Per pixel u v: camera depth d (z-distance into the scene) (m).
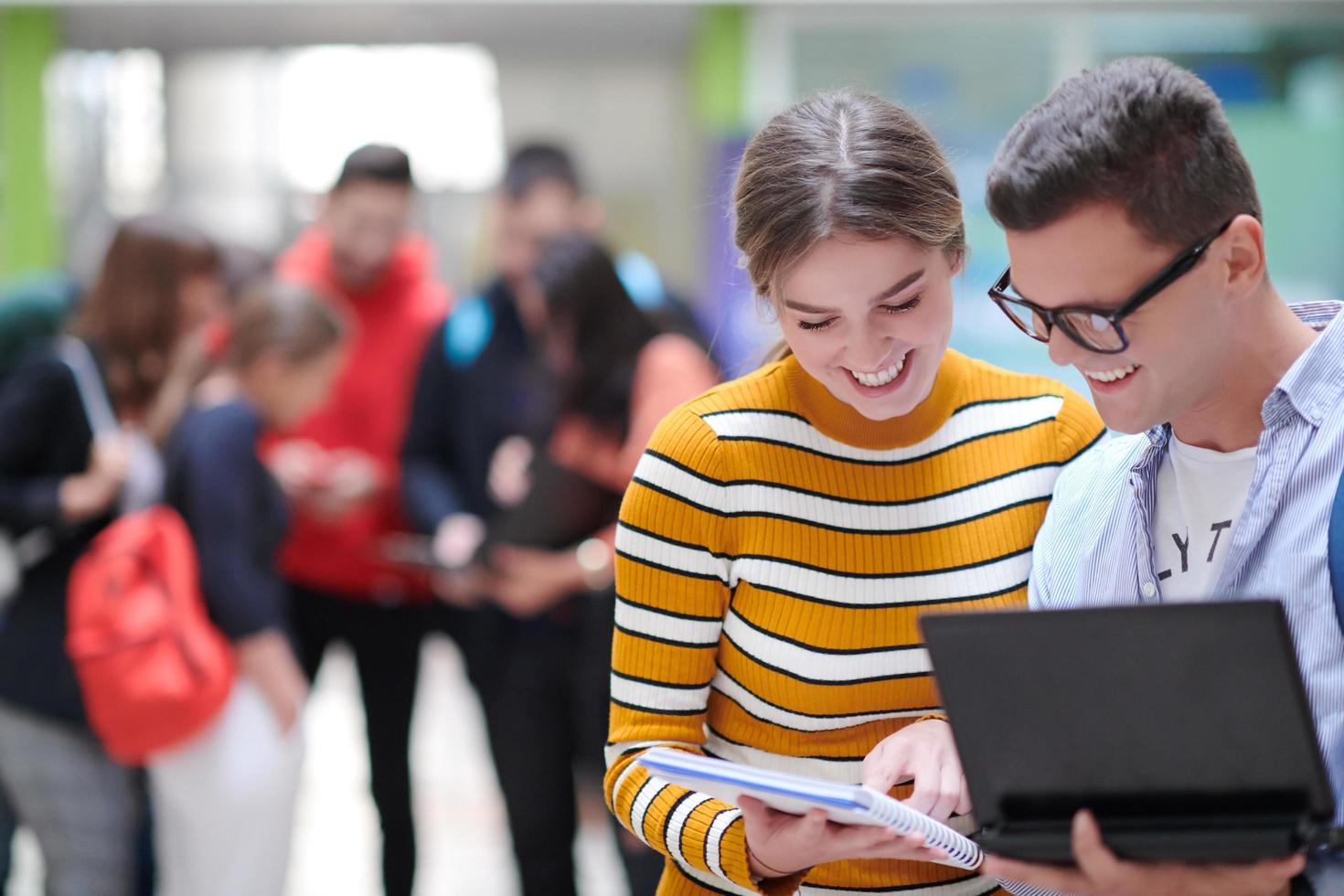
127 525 3.14
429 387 4.00
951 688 1.39
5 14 6.39
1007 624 1.35
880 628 1.72
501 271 4.04
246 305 3.41
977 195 5.91
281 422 3.40
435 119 7.13
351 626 4.11
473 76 7.05
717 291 6.31
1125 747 1.34
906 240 1.55
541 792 3.48
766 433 1.73
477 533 3.82
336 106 7.15
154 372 3.32
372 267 4.28
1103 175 1.38
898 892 1.74
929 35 6.39
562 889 3.51
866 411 1.67
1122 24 6.36
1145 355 1.42
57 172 6.64
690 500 1.72
